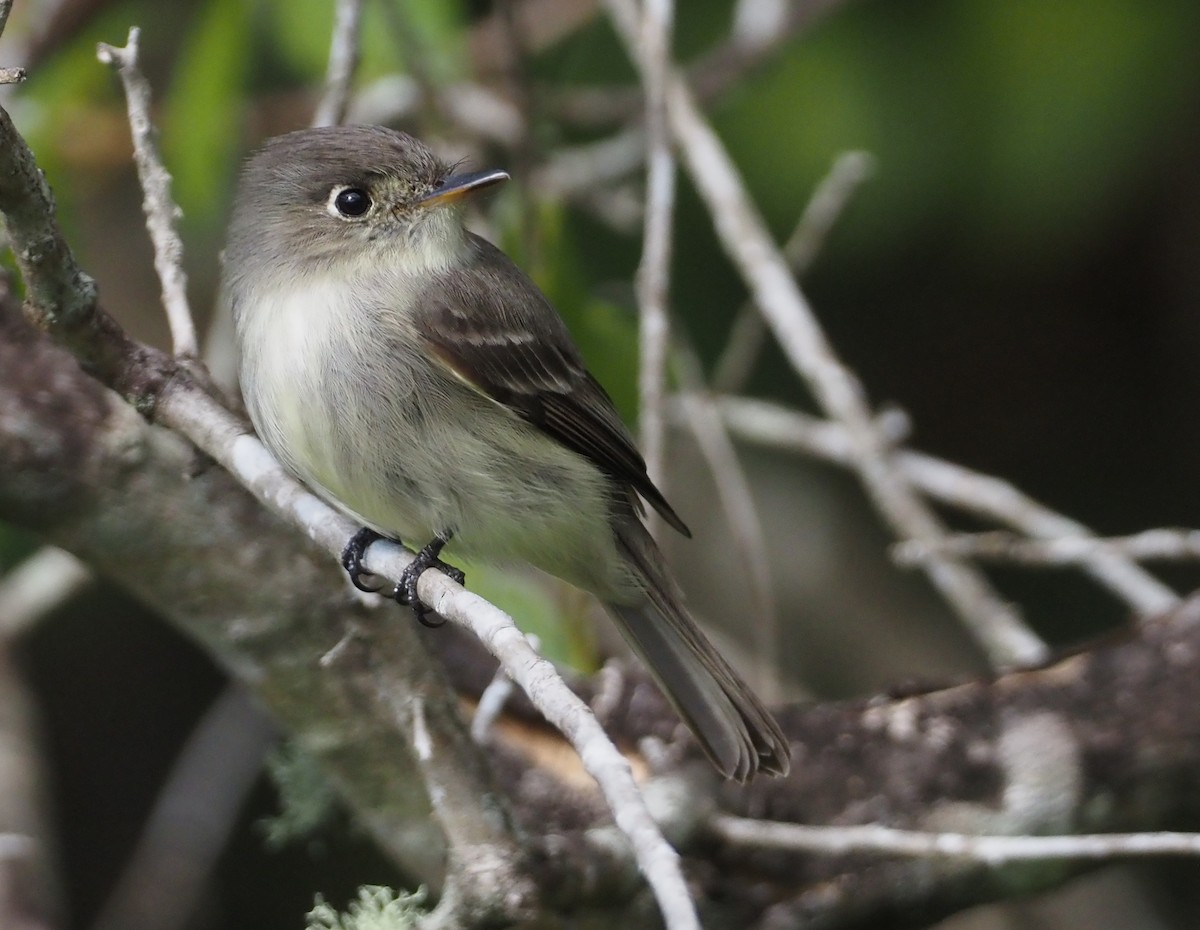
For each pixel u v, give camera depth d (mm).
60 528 7469
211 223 10602
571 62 12438
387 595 7148
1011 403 15328
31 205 6051
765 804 7805
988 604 8992
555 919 7125
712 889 7582
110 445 7355
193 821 11250
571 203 12086
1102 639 8281
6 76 5605
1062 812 7836
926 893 7805
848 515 13664
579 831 7609
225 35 10227
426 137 10883
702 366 13281
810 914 7672
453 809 6836
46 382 7391
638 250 13344
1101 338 15289
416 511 7703
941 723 8008
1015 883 7898
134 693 13852
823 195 10375
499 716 8203
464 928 6680
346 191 7883
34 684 13617
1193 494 15141
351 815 8469
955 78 11906
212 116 10234
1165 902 12305
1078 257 14617
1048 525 9500
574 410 8094
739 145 12109
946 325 15188
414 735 6824
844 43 12000
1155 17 11695
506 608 8898
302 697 7617
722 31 12875
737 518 9633
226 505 7445
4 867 8633
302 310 7707
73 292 6395
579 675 8516
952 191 12070
